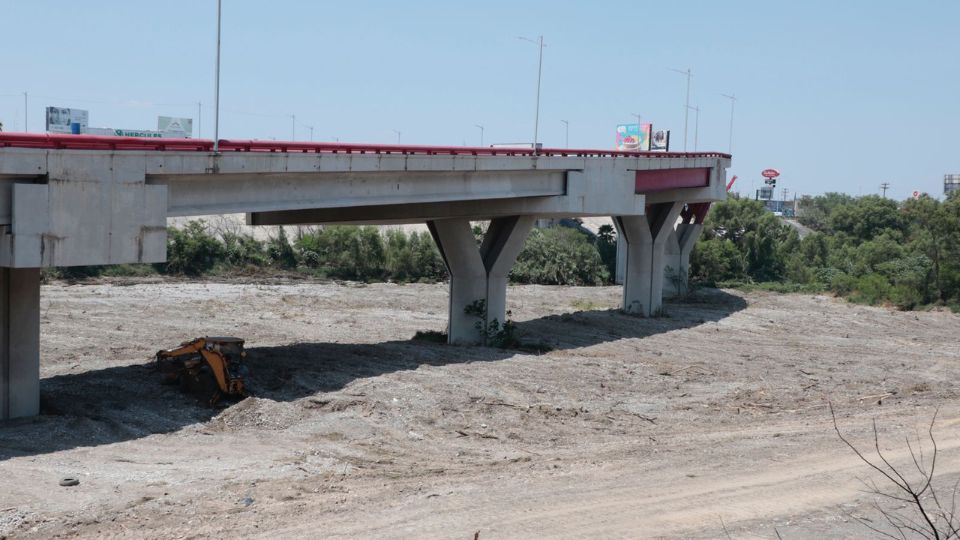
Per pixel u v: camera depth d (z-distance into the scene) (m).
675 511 21.28
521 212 47.34
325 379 35.44
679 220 138.00
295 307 65.56
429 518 20.27
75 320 53.56
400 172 38.66
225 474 23.70
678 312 70.50
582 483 23.48
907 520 21.02
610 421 32.06
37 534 18.86
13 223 24.62
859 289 86.31
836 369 46.41
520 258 96.81
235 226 94.88
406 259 93.62
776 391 39.00
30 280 28.64
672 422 32.44
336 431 28.84
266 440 27.83
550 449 28.06
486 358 43.09
